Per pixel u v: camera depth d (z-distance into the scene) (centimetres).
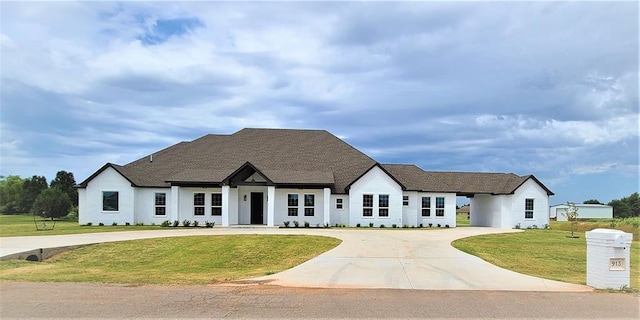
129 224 3625
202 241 2348
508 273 1448
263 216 3716
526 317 902
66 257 2062
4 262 1786
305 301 1028
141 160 4031
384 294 1117
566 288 1209
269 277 1362
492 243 2375
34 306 959
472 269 1520
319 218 3656
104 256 2089
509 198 3897
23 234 2777
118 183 3647
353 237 2538
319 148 4128
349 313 921
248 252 2109
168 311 924
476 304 1012
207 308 952
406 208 3816
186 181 3538
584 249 2277
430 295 1110
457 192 3934
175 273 1590
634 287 1245
